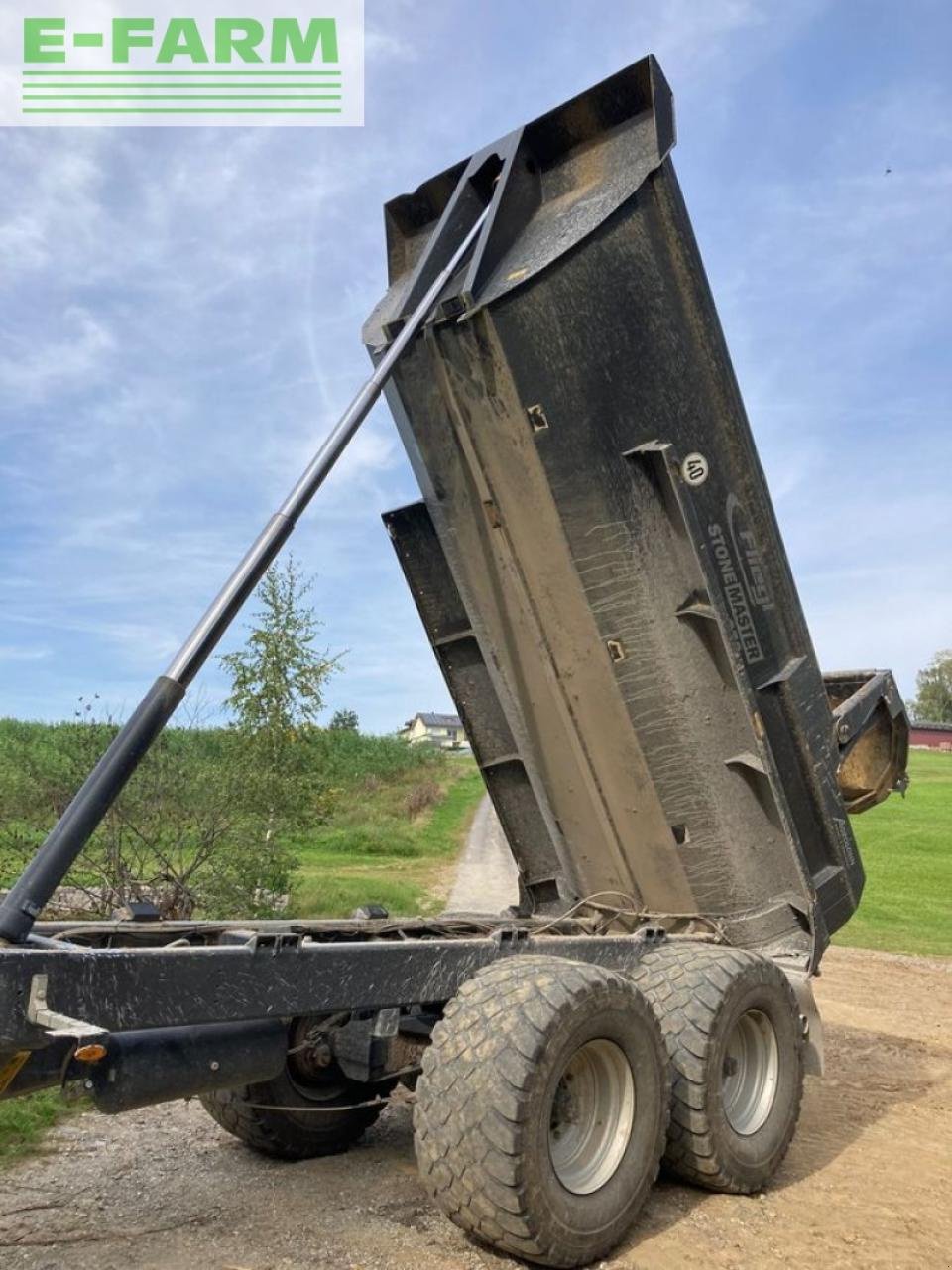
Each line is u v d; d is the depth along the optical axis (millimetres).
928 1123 6617
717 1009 4965
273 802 11336
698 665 5996
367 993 4172
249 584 4156
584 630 6035
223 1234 4188
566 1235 3967
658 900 6605
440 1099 3984
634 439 5793
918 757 70938
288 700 11703
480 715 7012
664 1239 4410
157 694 3861
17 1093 3449
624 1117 4387
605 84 5688
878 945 16328
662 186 5645
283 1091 5176
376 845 27516
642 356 5750
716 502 5957
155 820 10633
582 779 6512
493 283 5582
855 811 7898
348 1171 5156
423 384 5805
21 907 3467
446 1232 4281
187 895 10617
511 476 5848
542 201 5961
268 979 3840
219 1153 5367
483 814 40844
